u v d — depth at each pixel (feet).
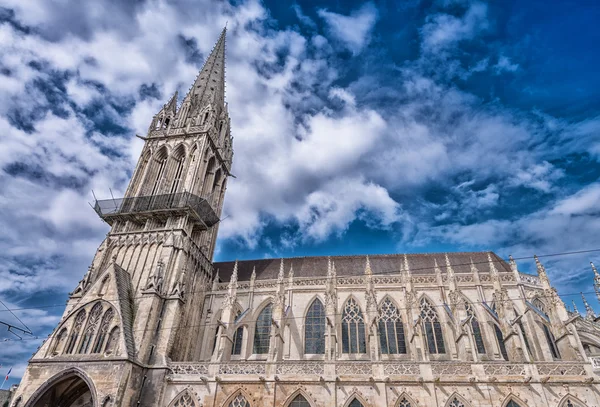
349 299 181.57
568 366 133.80
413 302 158.10
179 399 143.74
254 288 192.65
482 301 169.58
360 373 139.33
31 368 141.69
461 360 145.48
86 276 176.55
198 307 191.83
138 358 146.51
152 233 190.08
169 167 220.84
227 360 160.25
